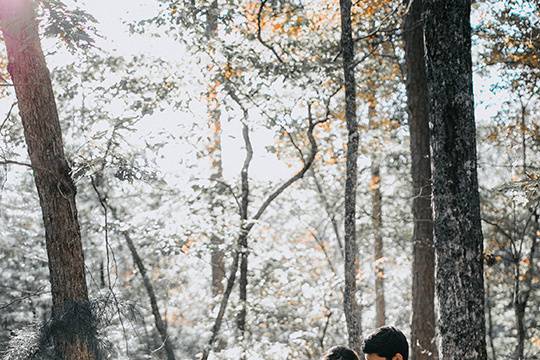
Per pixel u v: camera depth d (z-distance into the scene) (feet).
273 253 53.36
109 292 31.73
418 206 47.16
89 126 49.32
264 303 51.47
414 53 47.75
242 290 51.88
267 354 46.78
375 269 65.98
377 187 66.44
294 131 48.96
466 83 25.48
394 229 65.92
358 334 35.27
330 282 57.16
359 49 51.39
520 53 51.67
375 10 47.96
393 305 82.48
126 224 46.57
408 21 47.42
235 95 45.98
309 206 75.25
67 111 50.60
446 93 25.41
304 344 51.21
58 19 29.17
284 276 52.95
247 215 55.01
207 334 49.90
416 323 46.62
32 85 31.53
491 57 52.54
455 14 25.41
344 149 63.10
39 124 31.60
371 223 65.16
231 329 50.42
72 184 31.94
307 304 54.13
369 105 61.62
